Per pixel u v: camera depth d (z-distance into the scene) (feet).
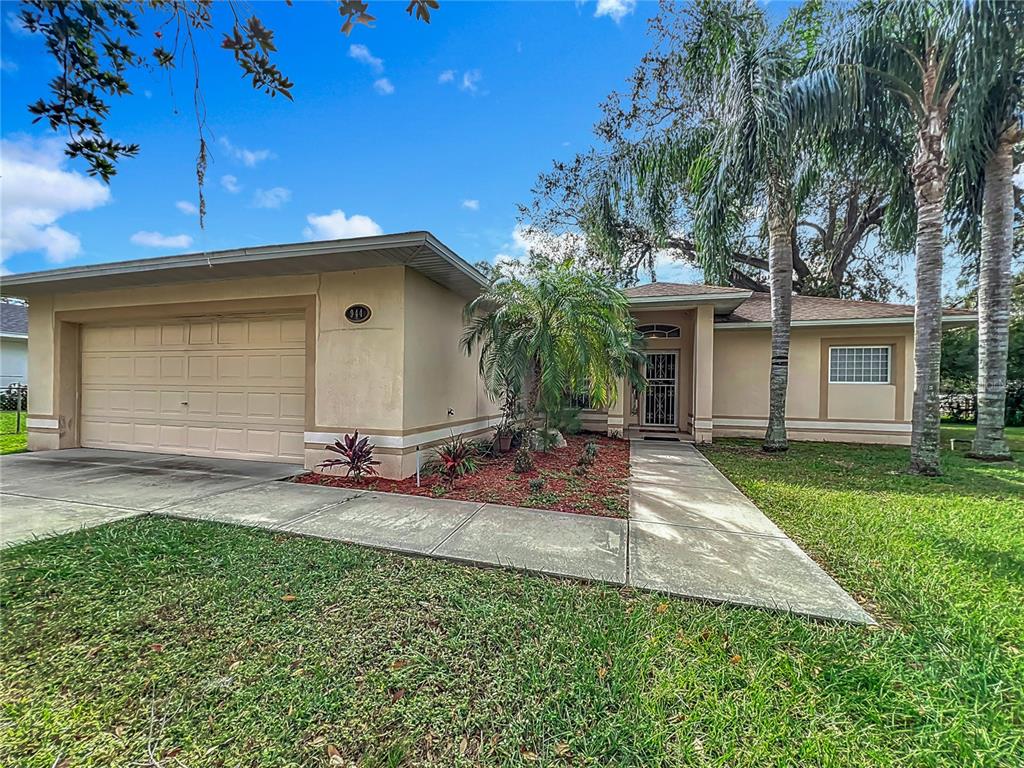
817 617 9.07
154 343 26.71
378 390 20.85
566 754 5.80
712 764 5.67
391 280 20.57
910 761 5.74
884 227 35.65
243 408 24.77
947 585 10.56
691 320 38.75
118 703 6.55
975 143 24.52
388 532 13.71
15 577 10.23
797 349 37.24
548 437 29.27
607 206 40.40
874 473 23.58
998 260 27.32
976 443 28.37
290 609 9.12
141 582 10.14
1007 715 6.47
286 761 5.63
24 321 64.90
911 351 34.71
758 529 14.47
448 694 6.81
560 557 11.96
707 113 34.14
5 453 26.81
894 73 23.49
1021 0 19.39
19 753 5.71
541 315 20.57
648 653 7.80
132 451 27.09
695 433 34.86
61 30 6.58
